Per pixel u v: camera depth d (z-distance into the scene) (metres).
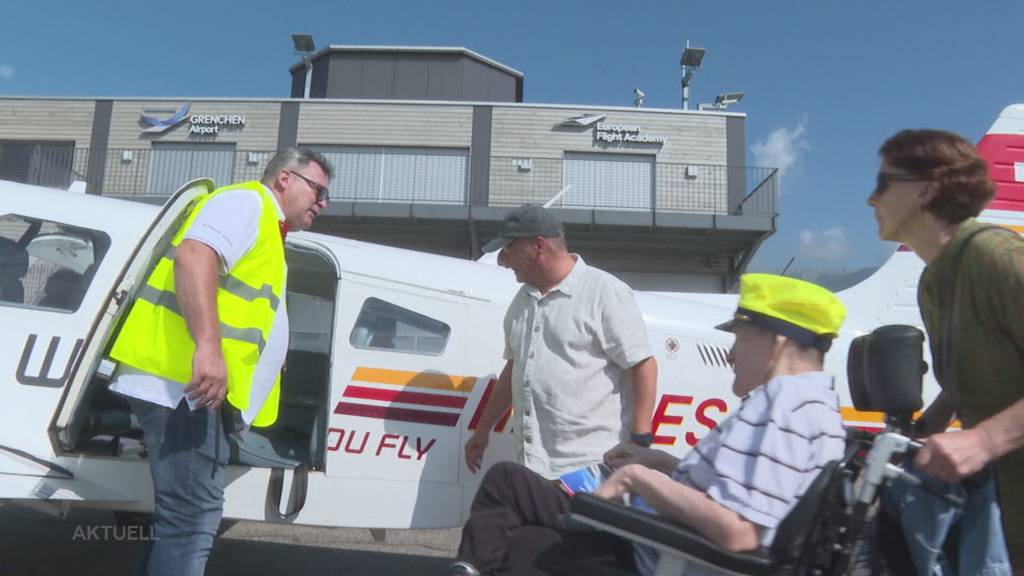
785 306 1.69
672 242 17.30
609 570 1.80
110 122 17.70
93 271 2.80
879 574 1.64
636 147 17.66
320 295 3.84
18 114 17.75
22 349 2.66
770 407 1.60
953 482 1.48
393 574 3.89
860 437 1.78
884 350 1.66
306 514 2.93
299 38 21.89
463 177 17.62
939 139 1.72
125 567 3.70
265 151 17.52
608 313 2.46
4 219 2.88
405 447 3.02
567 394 2.46
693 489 1.61
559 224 2.54
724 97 19.39
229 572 3.78
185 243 2.18
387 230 17.12
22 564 3.66
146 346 2.24
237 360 2.27
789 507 1.54
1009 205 4.59
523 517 1.96
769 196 17.08
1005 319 1.60
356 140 17.66
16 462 2.52
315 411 3.61
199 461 2.22
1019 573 1.65
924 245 1.79
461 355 3.13
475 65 21.75
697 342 3.31
